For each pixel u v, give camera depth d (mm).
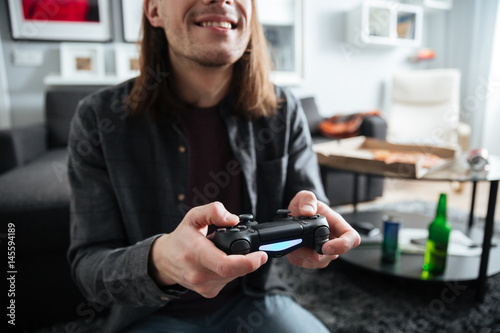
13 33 2053
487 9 2984
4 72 2076
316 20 2775
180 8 471
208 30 478
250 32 566
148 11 557
